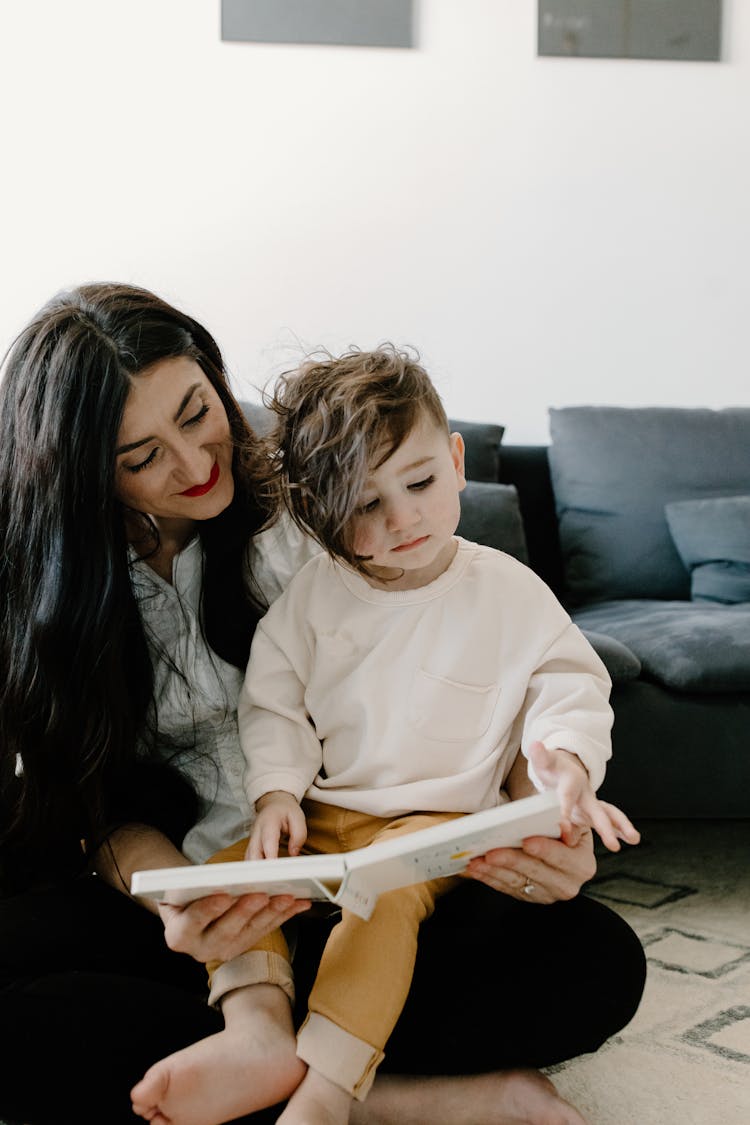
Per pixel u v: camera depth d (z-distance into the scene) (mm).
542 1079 968
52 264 2547
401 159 2602
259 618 1214
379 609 1117
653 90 2631
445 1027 957
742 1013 1278
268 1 2549
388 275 2615
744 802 1703
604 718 1026
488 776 1065
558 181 2629
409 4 2570
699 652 1694
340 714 1106
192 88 2557
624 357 2664
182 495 1104
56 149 2537
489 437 2371
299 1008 993
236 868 833
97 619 1103
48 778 1139
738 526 2199
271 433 1196
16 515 1113
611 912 1037
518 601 1106
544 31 2594
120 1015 935
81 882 1149
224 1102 878
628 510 2340
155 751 1216
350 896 837
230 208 2580
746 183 2658
